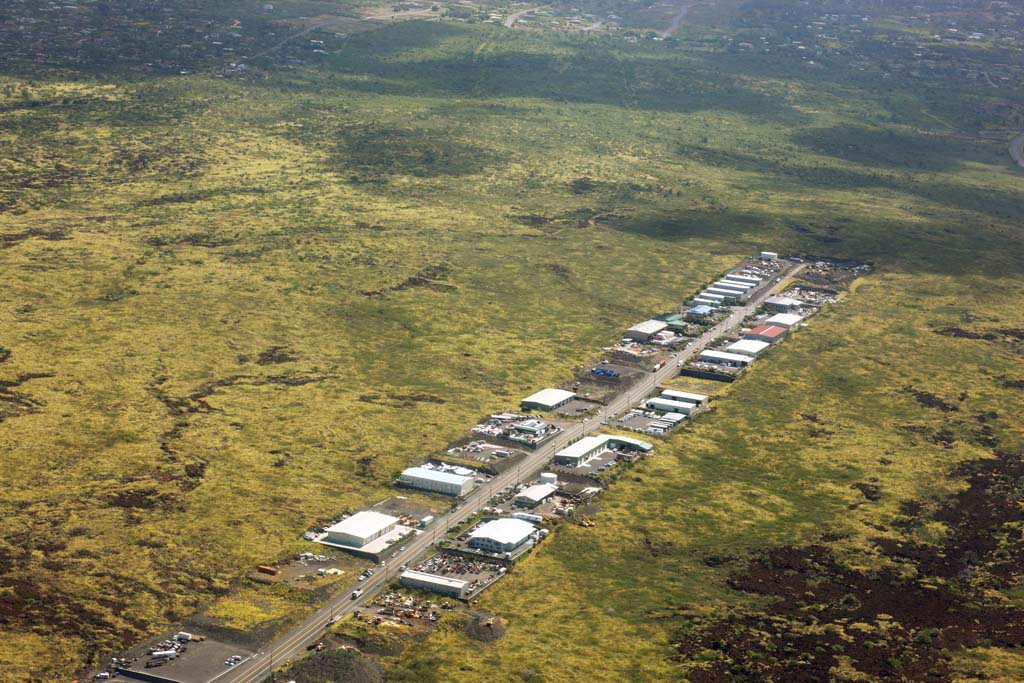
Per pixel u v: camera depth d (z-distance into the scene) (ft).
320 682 536.01
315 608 612.29
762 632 606.96
